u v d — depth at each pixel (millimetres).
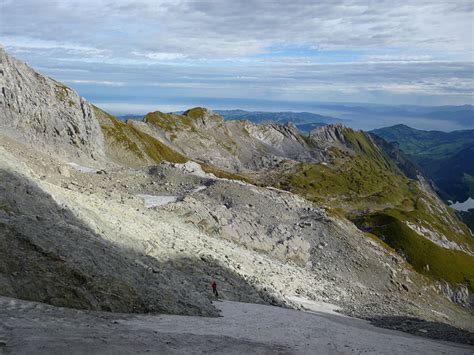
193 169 96438
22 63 104125
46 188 38531
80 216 37312
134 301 27656
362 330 39656
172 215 65438
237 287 44188
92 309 25078
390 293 72625
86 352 18062
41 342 18000
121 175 84125
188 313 30156
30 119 96000
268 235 73625
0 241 25547
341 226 87250
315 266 71250
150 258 39344
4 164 37000
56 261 26469
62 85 115812
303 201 97125
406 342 36562
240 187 86375
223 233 67375
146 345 20312
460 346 40875
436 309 77250
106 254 30922
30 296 23625
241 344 24078
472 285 136875
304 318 38188
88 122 117688
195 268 44125
